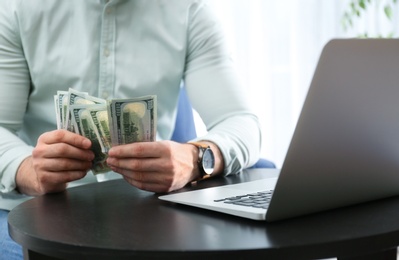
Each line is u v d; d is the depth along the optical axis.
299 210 0.87
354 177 0.91
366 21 3.32
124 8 1.62
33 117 1.67
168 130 1.75
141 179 1.17
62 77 1.61
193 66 1.68
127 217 0.95
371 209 0.95
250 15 3.18
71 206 1.07
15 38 1.59
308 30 3.25
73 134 1.21
